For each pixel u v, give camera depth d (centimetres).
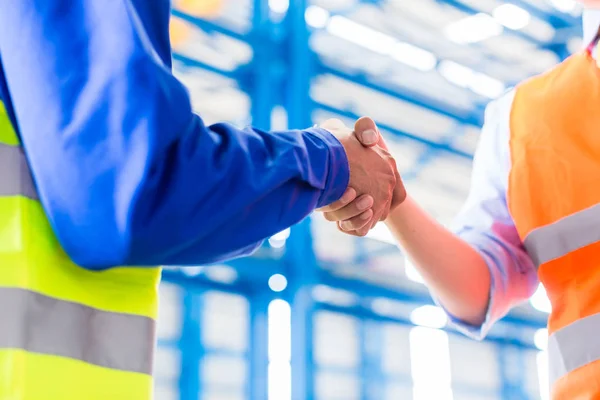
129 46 61
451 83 891
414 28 850
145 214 60
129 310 67
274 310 714
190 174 62
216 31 725
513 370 927
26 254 61
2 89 65
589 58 107
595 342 93
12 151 63
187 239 63
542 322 971
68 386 61
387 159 90
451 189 920
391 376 816
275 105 753
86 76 62
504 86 926
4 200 62
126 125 60
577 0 106
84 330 63
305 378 682
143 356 67
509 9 877
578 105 105
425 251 106
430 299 846
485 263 108
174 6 705
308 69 759
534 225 103
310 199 73
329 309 786
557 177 103
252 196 66
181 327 695
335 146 78
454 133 896
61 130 61
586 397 92
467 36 877
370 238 851
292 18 769
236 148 67
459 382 872
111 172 60
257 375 689
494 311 108
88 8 64
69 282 63
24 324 59
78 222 61
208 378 694
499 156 113
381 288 816
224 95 745
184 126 61
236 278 716
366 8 812
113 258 61
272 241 727
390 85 841
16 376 57
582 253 98
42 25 63
